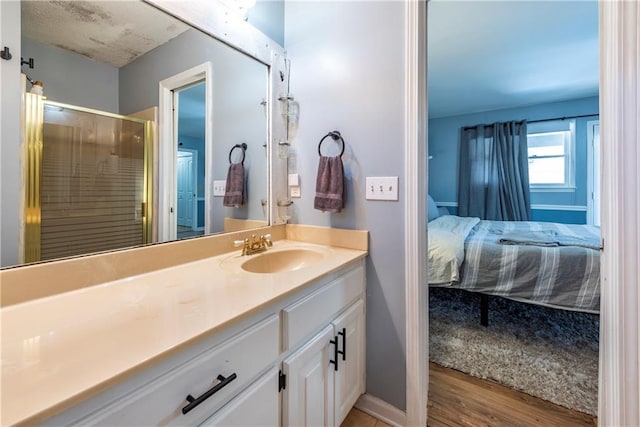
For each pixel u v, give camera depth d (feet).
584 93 11.89
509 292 6.66
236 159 4.65
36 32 2.70
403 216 4.18
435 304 8.70
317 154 5.01
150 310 2.28
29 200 2.63
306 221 5.18
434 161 15.61
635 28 2.85
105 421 1.51
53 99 2.81
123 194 3.34
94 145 3.10
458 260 7.05
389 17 4.25
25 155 2.62
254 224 4.92
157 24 3.59
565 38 7.72
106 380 1.46
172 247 3.59
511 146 13.48
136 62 3.45
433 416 4.48
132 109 3.42
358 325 4.27
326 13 4.84
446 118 15.21
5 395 1.33
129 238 3.37
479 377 5.35
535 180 13.69
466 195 14.65
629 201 2.90
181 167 3.94
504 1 6.25
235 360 2.24
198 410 1.97
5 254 2.48
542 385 5.10
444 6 6.40
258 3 4.88
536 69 9.56
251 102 4.81
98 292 2.68
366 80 4.46
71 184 2.91
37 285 2.50
